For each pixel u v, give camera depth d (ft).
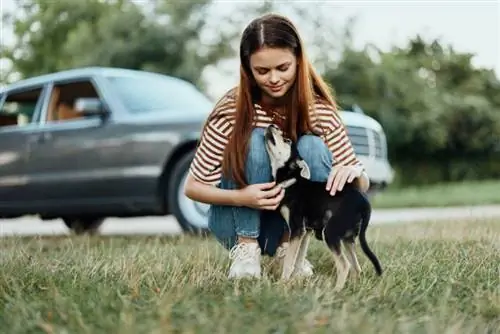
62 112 22.18
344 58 70.08
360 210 9.49
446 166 70.85
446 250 12.60
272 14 10.20
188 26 69.36
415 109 68.59
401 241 14.47
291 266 9.82
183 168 19.51
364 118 20.79
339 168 9.82
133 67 68.74
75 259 12.27
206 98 22.15
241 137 10.59
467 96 72.59
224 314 7.39
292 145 9.94
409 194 48.49
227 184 11.00
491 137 70.64
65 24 82.94
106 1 82.74
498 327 7.33
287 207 9.78
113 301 8.00
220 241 11.48
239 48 10.27
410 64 72.74
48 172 20.97
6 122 23.18
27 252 13.34
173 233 22.03
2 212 22.00
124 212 20.33
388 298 8.45
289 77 10.03
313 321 7.03
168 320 7.09
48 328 6.83
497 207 35.47
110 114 20.39
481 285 9.26
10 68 85.56
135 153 19.81
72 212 20.99
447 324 7.27
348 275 9.94
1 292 8.99
